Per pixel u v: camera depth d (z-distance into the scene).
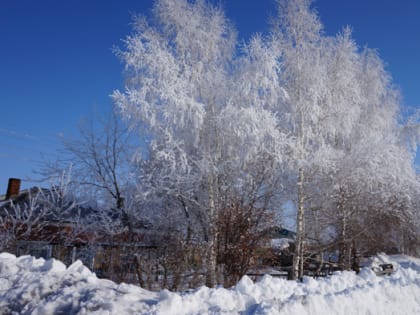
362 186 14.87
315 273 15.47
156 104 13.02
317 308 5.71
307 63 14.09
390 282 7.97
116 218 16.84
